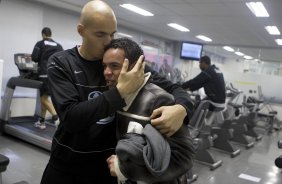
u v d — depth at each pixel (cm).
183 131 90
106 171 115
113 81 91
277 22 602
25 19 585
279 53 1061
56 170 115
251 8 514
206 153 431
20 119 509
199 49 1045
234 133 596
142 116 87
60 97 96
